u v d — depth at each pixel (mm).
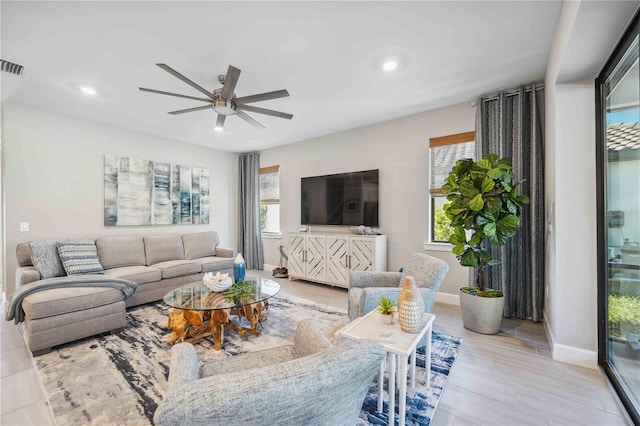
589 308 2096
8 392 1812
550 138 2463
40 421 1562
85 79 2764
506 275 3055
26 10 1827
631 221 1664
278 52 2350
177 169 4941
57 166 3666
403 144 3930
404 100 3346
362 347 859
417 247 3824
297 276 4727
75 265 3205
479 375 1994
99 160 4031
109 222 4109
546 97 2674
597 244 2070
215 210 5609
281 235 5457
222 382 693
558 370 2049
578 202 2131
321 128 4410
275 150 5531
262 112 2807
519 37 2168
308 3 1806
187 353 1185
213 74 2689
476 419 1571
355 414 936
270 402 689
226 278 2771
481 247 2918
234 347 2439
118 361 2176
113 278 2730
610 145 1942
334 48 2301
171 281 3781
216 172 5652
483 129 3199
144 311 3316
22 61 2439
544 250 2869
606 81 1980
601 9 1468
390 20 1975
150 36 2125
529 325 2861
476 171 2654
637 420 1493
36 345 2232
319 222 4805
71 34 2088
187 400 649
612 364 1919
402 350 1424
